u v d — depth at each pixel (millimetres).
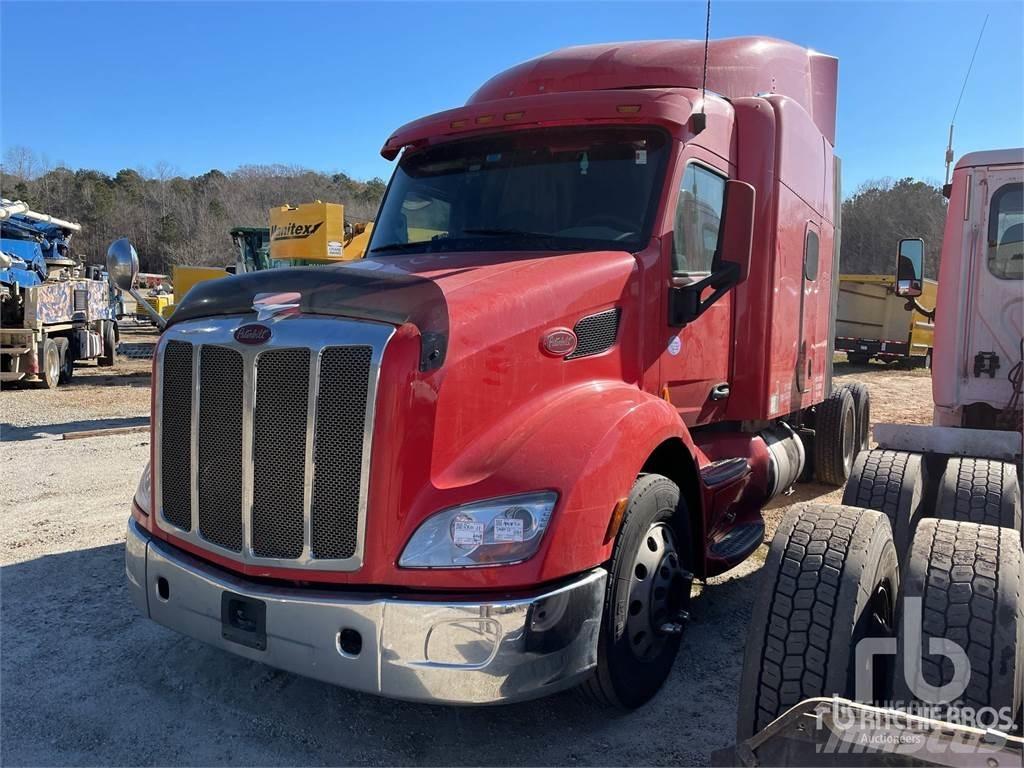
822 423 7812
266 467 3088
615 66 5113
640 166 4301
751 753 2395
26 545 6027
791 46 6094
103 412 13102
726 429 5496
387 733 3463
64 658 4172
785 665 2750
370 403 2906
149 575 3471
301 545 3023
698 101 4500
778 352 5465
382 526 2912
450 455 3045
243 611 3111
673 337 4352
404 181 4969
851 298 24328
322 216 18438
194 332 3324
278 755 3312
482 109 4645
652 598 3518
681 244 4402
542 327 3422
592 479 3037
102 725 3535
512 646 2830
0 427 11523
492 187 4598
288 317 3107
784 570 2889
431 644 2830
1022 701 2619
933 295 23750
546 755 3299
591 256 3914
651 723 3541
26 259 17469
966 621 2611
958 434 4410
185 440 3375
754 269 5219
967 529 2930
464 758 3281
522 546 2883
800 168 5680
